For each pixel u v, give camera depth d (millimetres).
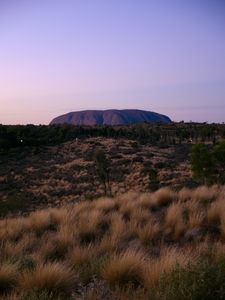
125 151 93000
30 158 92000
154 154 88375
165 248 7020
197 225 8562
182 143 113375
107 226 9570
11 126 127500
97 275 5875
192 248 7137
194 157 35250
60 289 5457
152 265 5805
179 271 4426
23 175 72500
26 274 5785
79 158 87938
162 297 4238
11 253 7449
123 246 7770
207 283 4098
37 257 7039
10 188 61781
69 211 11039
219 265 4508
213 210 8953
